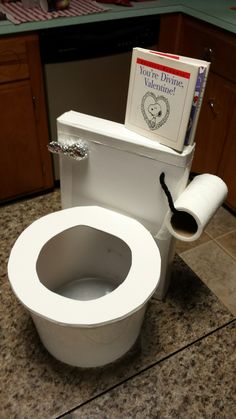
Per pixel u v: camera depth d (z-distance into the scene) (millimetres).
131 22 1590
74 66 1565
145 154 1036
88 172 1170
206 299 1438
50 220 1123
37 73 1508
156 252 1033
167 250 1229
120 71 1695
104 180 1164
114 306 903
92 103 1723
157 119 998
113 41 1588
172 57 934
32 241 1052
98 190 1204
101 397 1146
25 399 1137
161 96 965
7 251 1604
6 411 1108
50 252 1139
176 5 1640
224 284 1504
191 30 1657
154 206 1136
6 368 1210
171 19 1685
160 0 1692
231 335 1316
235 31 1399
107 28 1546
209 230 1760
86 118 1120
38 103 1586
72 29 1476
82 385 1172
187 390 1167
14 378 1186
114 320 886
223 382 1188
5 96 1492
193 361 1240
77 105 1692
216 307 1410
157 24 1662
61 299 913
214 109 1663
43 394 1149
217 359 1246
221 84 1579
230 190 1758
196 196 1006
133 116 1054
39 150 1730
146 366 1225
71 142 1117
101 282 1383
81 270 1345
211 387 1175
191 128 985
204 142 1805
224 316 1378
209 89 1653
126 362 1232
